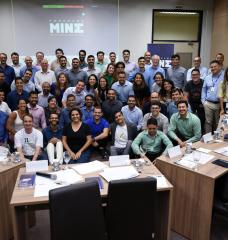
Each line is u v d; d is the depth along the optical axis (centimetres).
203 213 237
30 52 641
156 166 263
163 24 704
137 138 334
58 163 243
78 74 529
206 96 458
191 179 240
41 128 424
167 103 431
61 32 640
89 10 637
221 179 241
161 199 229
